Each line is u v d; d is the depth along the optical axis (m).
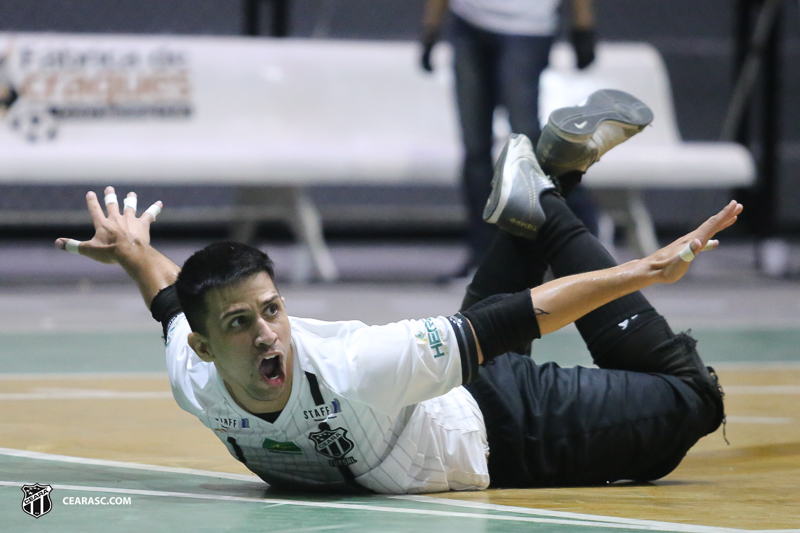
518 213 6.30
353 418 5.17
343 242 27.03
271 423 5.18
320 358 5.05
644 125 6.77
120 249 5.93
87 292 18.25
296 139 18.75
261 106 18.70
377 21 28.56
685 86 29.77
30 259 24.61
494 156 18.06
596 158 6.74
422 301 16.36
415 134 19.27
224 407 5.23
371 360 5.00
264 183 18.45
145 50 18.28
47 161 17.47
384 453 5.37
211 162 18.02
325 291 17.73
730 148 20.12
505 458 5.75
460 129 16.47
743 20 23.75
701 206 29.22
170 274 5.97
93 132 17.88
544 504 5.10
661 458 5.97
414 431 5.40
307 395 5.07
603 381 5.93
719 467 6.57
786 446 7.24
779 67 23.14
